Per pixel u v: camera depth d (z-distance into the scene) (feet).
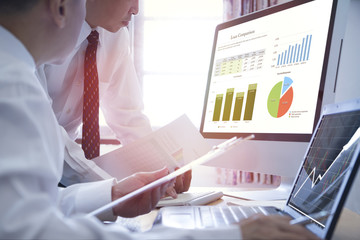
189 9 10.37
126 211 2.56
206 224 2.07
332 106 2.38
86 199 2.49
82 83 4.61
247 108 3.66
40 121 1.40
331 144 2.14
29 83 1.42
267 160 3.34
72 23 1.82
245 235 1.26
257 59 3.69
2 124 1.25
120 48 5.01
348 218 2.46
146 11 10.23
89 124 4.40
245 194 3.58
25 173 1.19
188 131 3.67
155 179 2.67
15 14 1.62
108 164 3.67
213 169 8.77
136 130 5.19
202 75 10.21
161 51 10.41
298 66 3.21
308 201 2.10
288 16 3.43
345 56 4.44
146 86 10.31
